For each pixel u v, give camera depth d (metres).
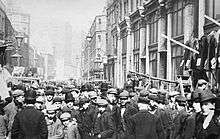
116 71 50.12
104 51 81.81
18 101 10.57
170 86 23.75
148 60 32.84
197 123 7.09
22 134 7.98
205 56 15.53
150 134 8.10
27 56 101.00
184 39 22.41
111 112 9.81
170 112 9.57
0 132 9.20
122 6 46.62
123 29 45.31
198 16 20.12
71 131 9.48
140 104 8.40
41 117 8.08
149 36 32.84
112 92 10.91
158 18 28.88
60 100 10.97
